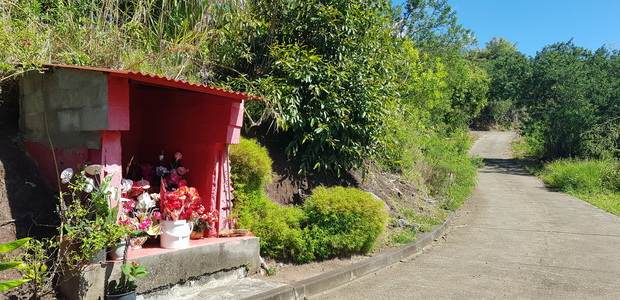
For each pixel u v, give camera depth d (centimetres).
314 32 796
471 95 3366
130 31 679
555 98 2622
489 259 694
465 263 670
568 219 1070
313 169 788
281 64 741
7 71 493
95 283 382
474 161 1950
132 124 609
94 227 388
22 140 513
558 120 2508
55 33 585
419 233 829
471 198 1441
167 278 437
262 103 712
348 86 775
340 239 616
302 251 595
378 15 885
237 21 746
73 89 445
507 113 5509
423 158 1273
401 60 1020
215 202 544
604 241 827
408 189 1105
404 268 640
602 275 607
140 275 392
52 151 474
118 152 439
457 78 2633
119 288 394
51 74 470
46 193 465
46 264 405
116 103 421
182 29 734
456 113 2800
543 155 2686
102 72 414
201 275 476
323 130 743
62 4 641
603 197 1509
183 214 471
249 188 598
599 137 2323
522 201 1389
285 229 583
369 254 662
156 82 430
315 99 752
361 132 771
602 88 2448
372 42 840
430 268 641
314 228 612
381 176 1074
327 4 800
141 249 452
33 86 499
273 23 764
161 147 600
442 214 1042
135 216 462
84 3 666
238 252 520
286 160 785
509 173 2309
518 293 529
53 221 443
